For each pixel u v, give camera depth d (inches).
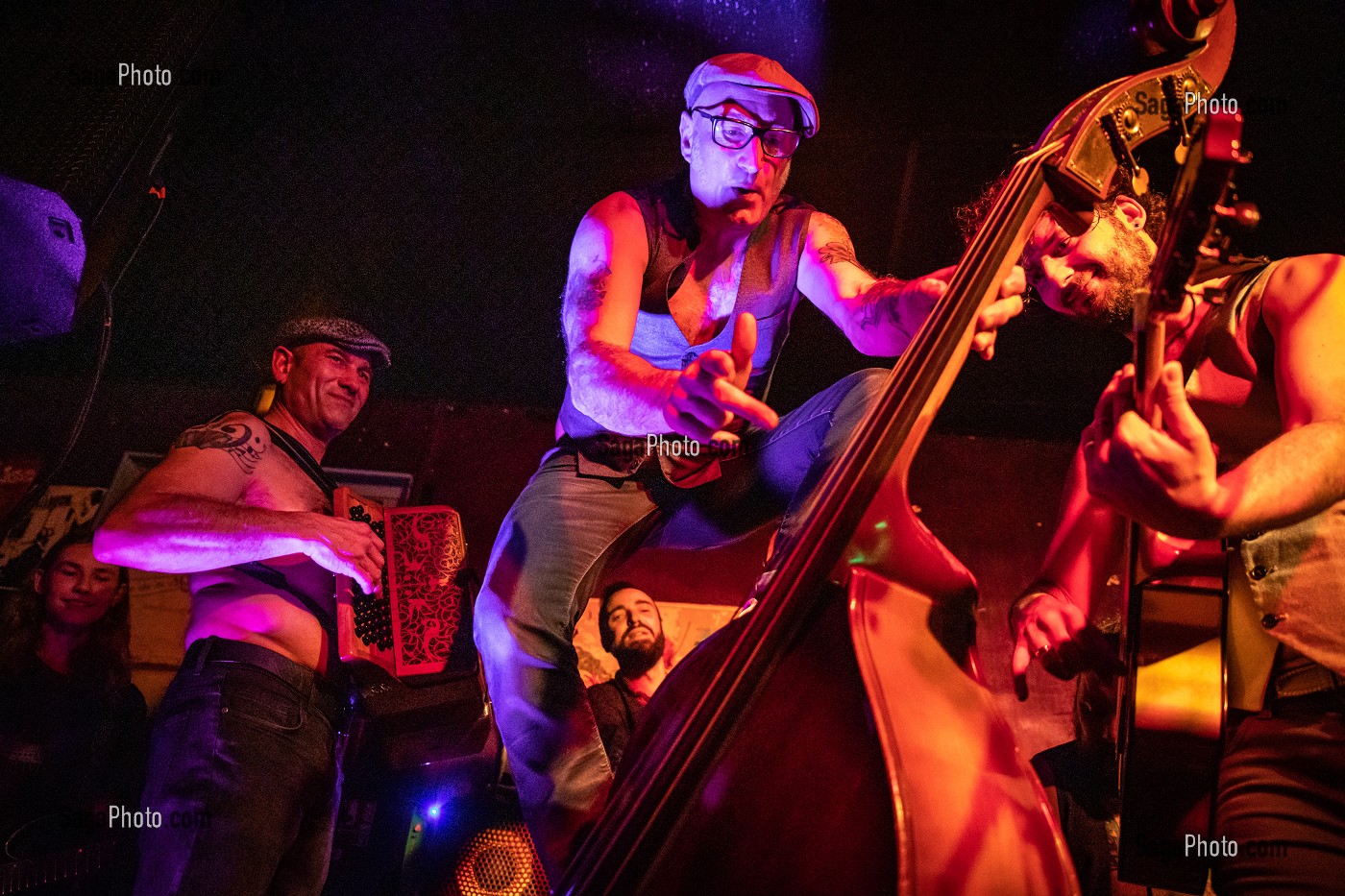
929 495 199.0
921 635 63.1
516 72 181.8
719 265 97.0
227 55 176.6
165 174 189.5
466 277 204.7
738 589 183.3
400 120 187.8
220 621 122.6
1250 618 76.4
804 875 58.7
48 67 140.9
